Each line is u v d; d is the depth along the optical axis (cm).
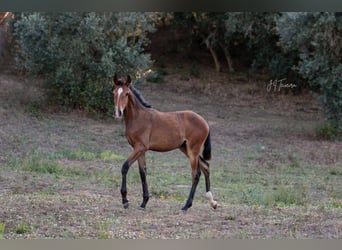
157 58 3622
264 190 1376
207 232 881
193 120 1068
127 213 1009
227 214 1019
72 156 1719
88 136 2080
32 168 1482
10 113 2275
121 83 1015
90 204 1065
